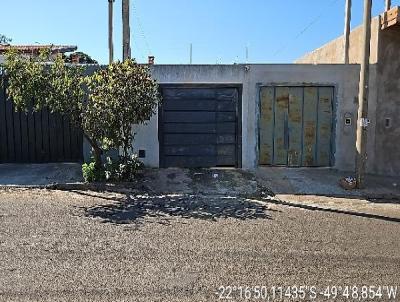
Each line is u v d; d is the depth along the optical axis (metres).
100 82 8.39
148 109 8.73
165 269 4.34
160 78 10.27
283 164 10.61
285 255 4.82
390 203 7.85
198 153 10.56
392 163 10.24
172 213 6.71
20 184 8.52
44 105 8.73
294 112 10.48
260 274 4.26
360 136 8.64
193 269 4.35
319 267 4.48
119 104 8.25
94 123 8.34
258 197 8.06
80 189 8.38
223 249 5.00
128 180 8.77
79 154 10.48
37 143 10.48
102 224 5.97
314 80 10.34
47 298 3.63
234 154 10.59
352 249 5.08
